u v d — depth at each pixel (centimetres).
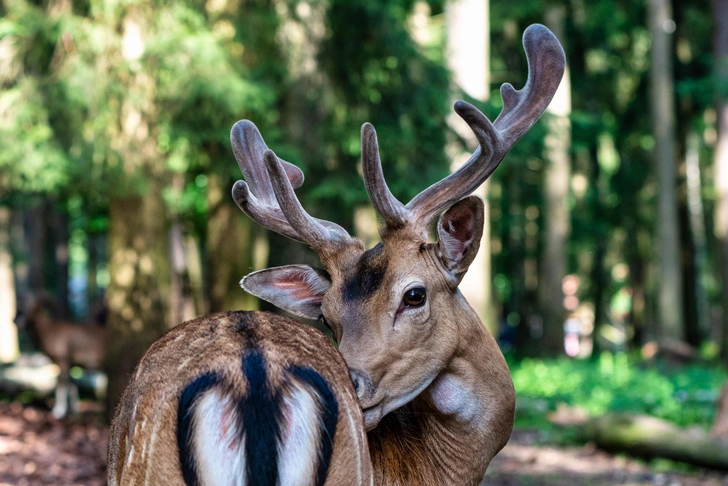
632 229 3716
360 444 345
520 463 1221
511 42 2892
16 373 1617
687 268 3297
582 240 3519
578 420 1567
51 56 1214
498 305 3516
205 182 1666
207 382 325
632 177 3469
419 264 422
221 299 1502
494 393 446
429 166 1395
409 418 449
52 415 1459
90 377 1656
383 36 1374
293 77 1367
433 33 2191
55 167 1120
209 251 1528
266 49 1361
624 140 3444
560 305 2800
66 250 2759
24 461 1063
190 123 1216
